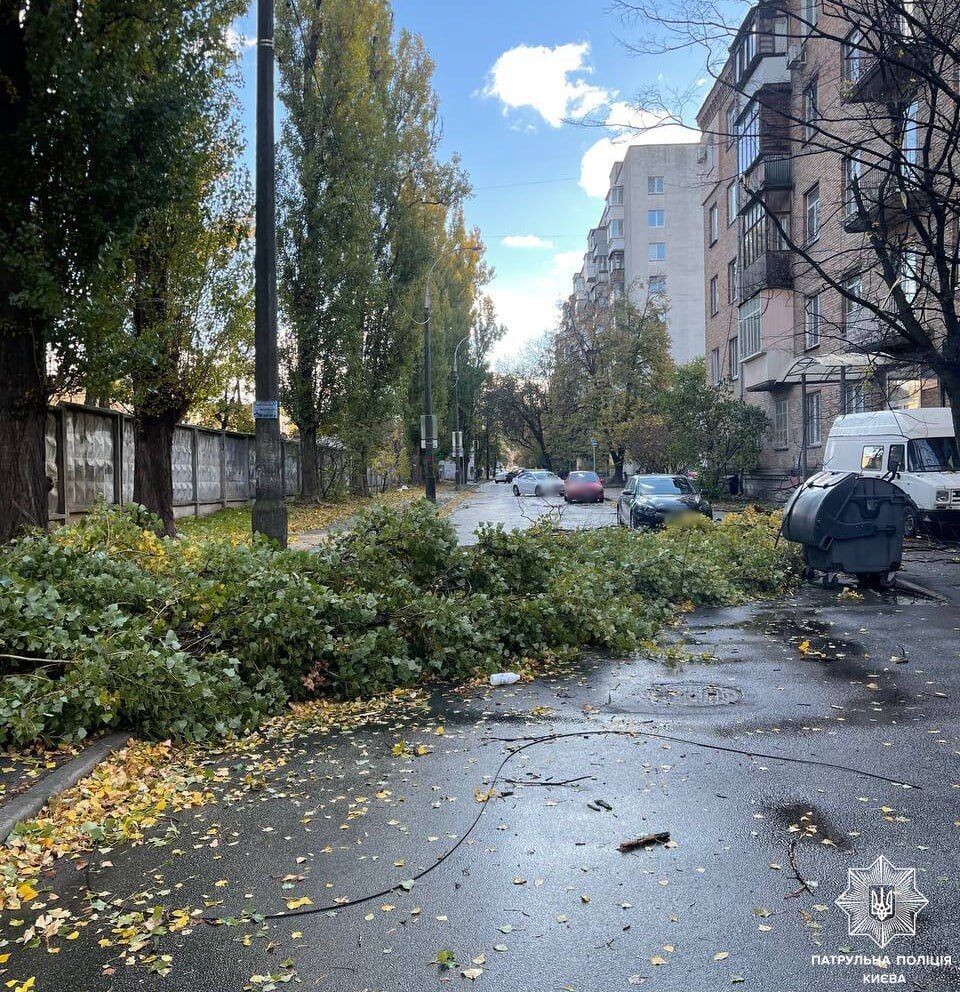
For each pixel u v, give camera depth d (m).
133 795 5.05
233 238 16.66
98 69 10.79
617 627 9.13
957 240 12.17
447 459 71.62
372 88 29.77
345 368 29.22
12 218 10.63
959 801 4.57
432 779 5.16
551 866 3.93
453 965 3.17
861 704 6.53
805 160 27.75
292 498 32.19
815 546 12.39
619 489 54.00
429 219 36.00
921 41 9.95
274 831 4.46
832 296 25.67
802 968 3.10
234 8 12.38
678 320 75.56
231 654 6.98
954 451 18.50
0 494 10.86
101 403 18.59
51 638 5.97
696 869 3.86
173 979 3.14
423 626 7.72
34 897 3.80
